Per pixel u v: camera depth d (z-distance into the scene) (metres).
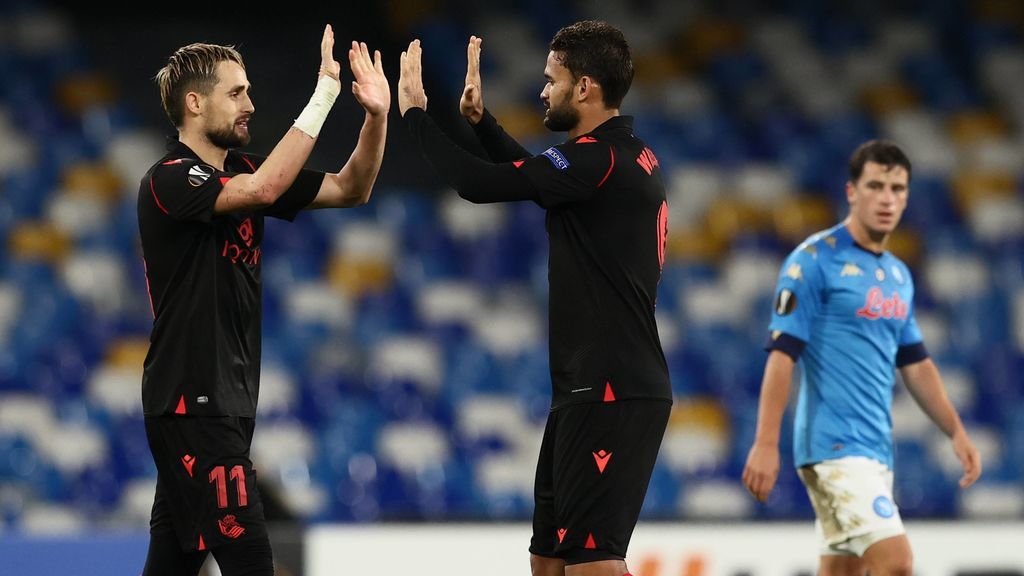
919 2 57.06
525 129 49.16
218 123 13.20
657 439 13.08
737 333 43.50
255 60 47.44
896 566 17.11
